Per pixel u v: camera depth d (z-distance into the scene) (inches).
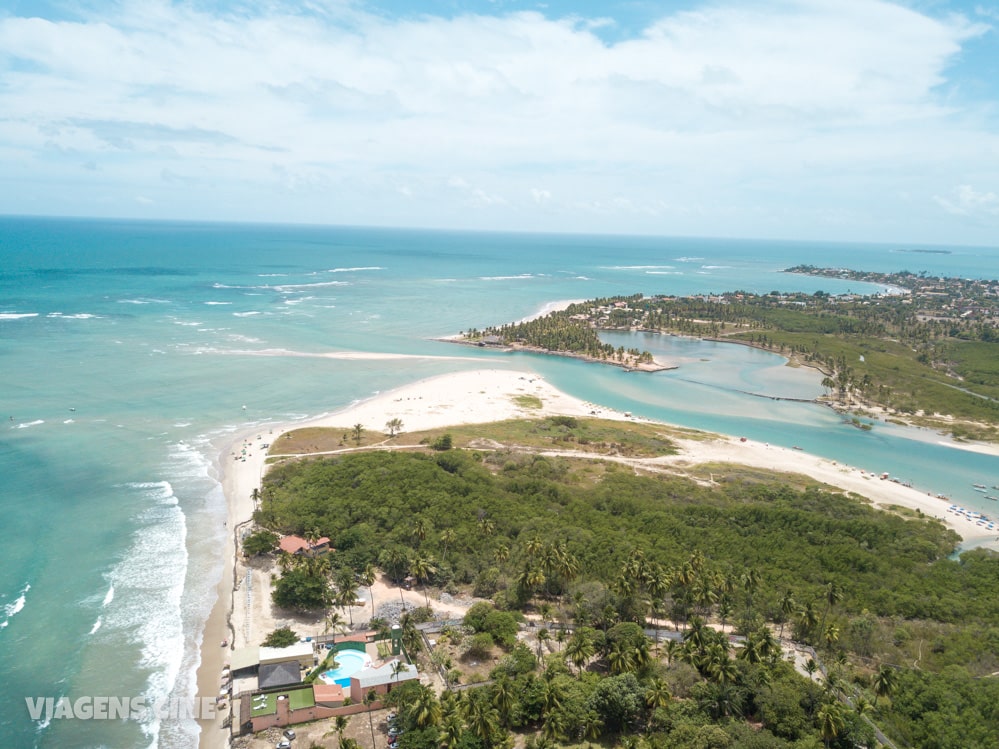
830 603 3976.4
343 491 5600.4
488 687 3248.0
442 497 5472.4
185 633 3826.3
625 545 4714.6
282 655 3494.1
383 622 3875.5
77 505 5295.3
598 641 3599.9
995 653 3693.4
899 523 5669.3
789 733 2992.1
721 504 5900.6
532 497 5733.3
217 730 3120.1
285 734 3070.9
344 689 3324.3
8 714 3152.1
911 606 4212.6
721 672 3228.3
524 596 4151.1
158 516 5216.5
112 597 4126.5
